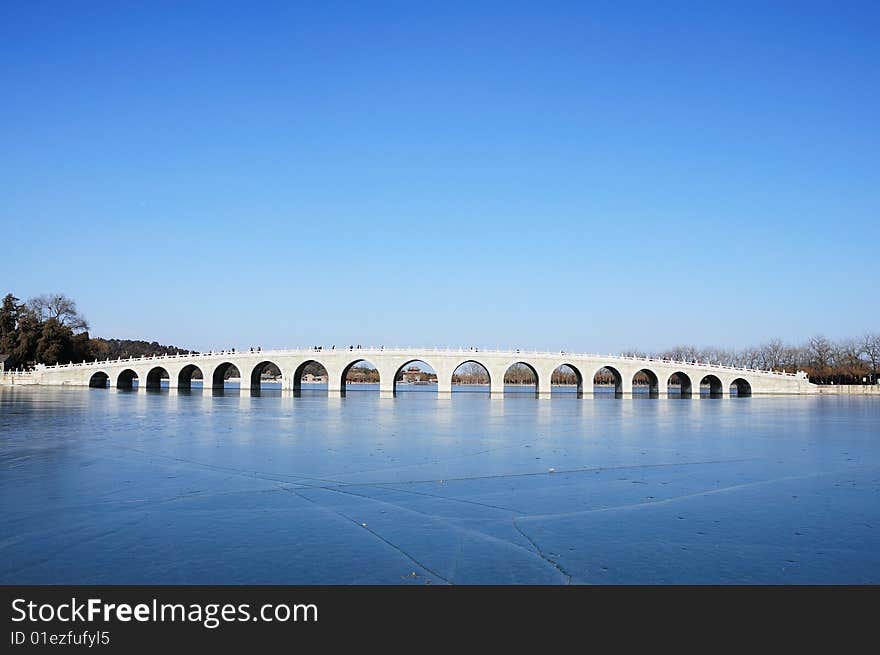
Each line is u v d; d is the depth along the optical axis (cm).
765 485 2944
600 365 11788
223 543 2005
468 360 11425
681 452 3956
